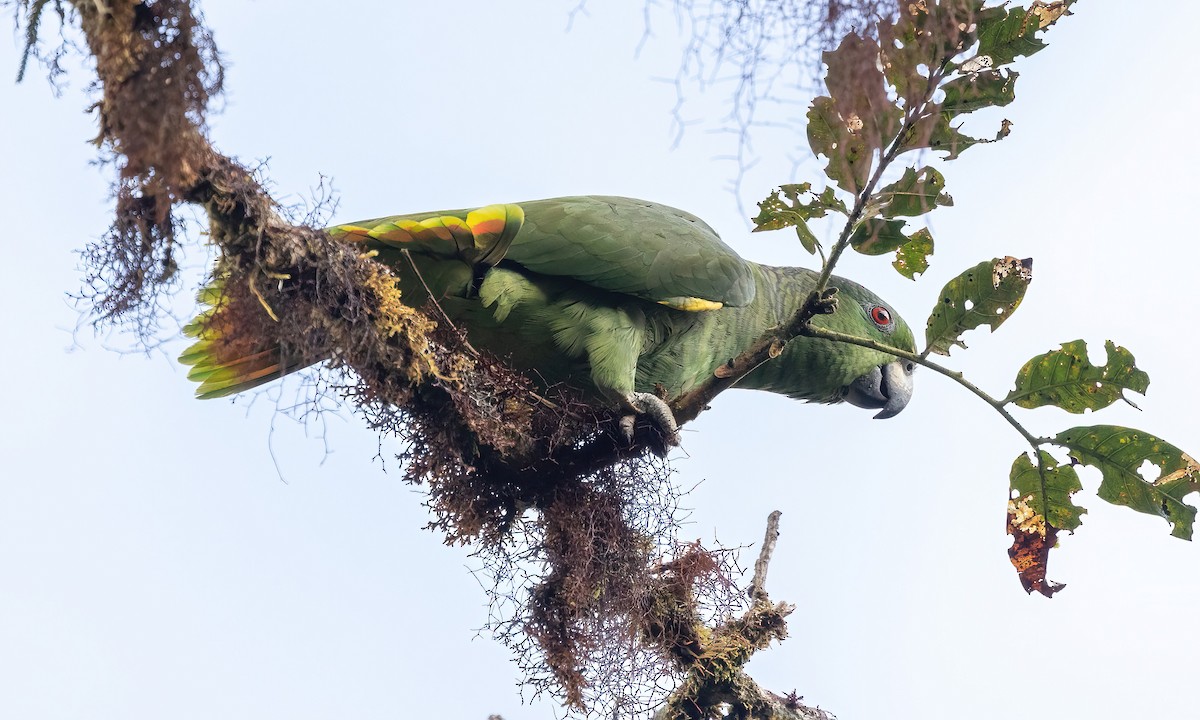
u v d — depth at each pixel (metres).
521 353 11.70
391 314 8.77
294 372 9.22
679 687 10.58
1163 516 9.78
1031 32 8.69
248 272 8.32
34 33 7.61
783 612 10.65
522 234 11.64
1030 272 9.67
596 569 9.91
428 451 9.41
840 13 7.11
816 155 9.24
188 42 7.54
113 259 8.13
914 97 8.22
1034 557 10.24
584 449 9.98
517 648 10.04
